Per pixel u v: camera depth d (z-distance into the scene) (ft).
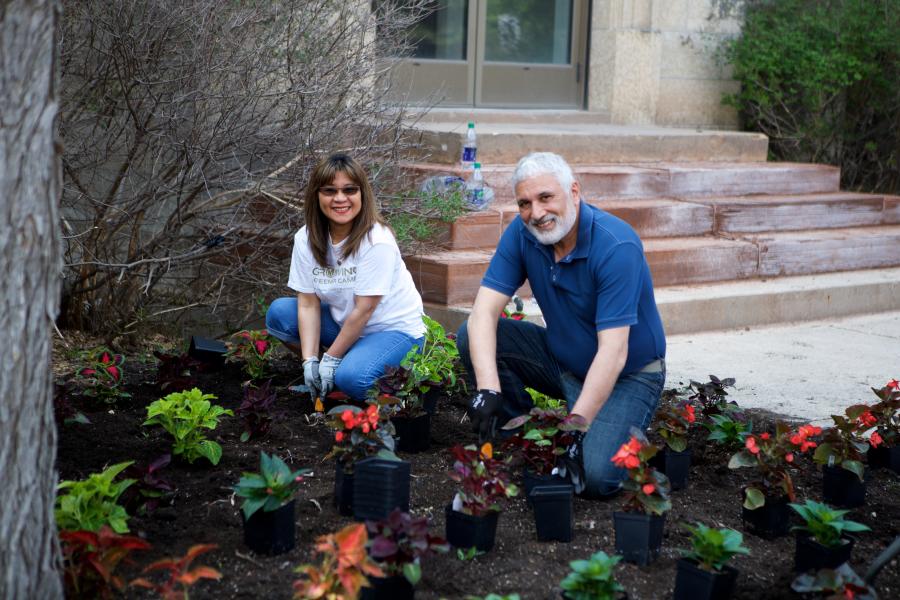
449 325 19.98
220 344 17.62
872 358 20.08
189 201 19.47
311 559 9.88
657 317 12.53
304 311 15.47
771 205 26.35
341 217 14.51
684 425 12.43
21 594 7.64
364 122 20.39
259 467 12.69
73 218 20.59
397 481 10.11
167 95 18.85
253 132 18.93
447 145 24.08
